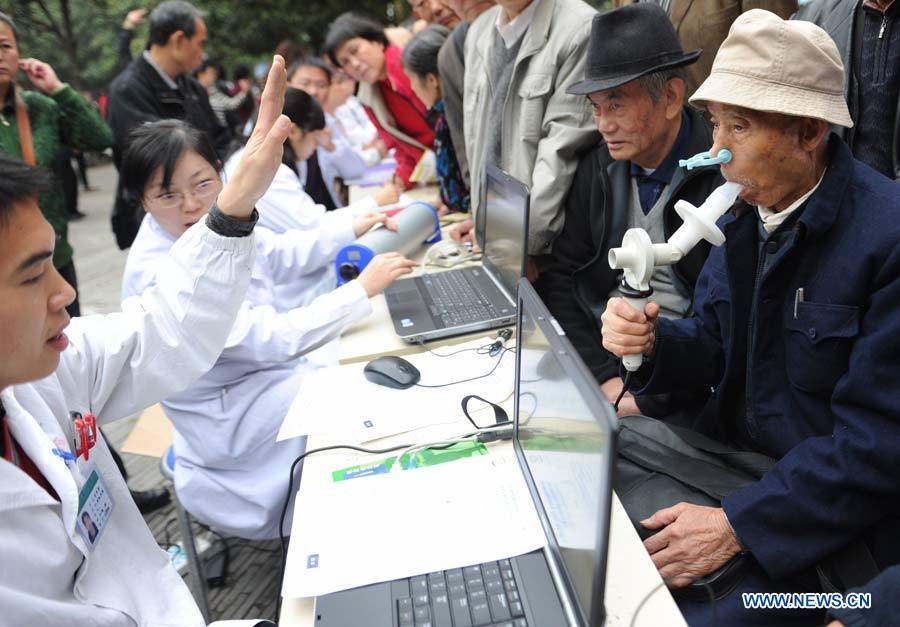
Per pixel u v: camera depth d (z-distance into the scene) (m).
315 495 1.08
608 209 1.85
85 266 5.75
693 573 1.12
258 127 1.08
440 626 0.82
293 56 4.02
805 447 1.11
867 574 1.06
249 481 1.73
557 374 0.88
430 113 3.07
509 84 2.14
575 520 0.80
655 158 1.73
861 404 1.06
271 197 2.45
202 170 1.63
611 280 1.91
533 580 0.88
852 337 1.10
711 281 1.42
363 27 3.35
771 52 1.04
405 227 2.24
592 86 1.62
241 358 1.67
